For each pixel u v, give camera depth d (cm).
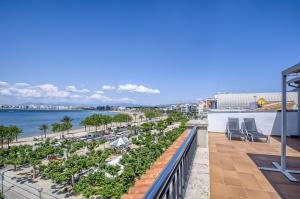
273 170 411
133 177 2044
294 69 361
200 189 291
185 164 284
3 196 2039
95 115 8612
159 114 15762
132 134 6938
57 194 2197
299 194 308
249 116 895
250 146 637
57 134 8231
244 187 333
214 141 721
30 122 12312
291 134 820
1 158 3209
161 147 3378
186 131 493
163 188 133
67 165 2711
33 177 2716
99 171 2314
